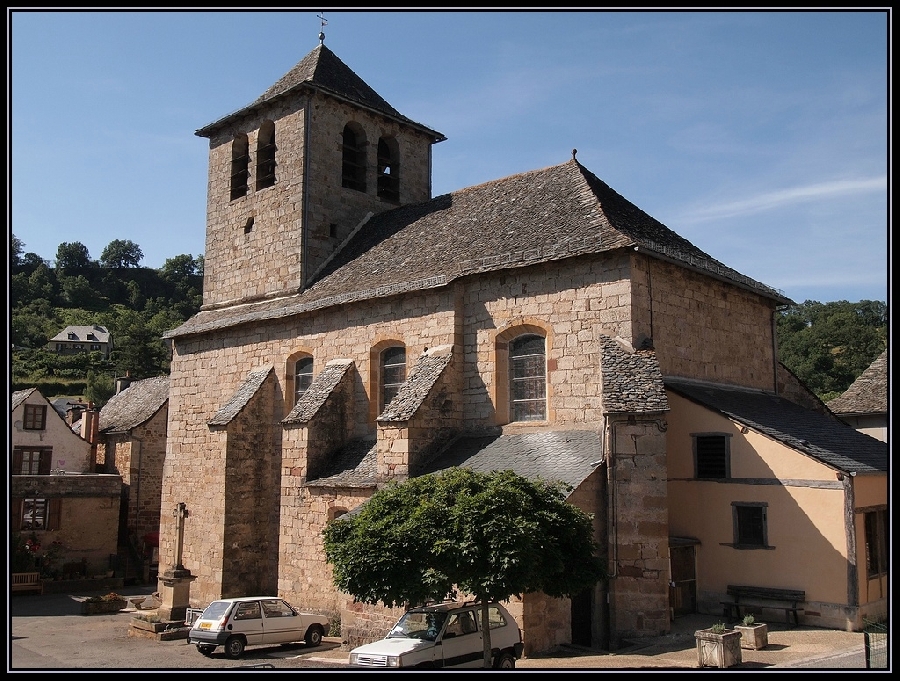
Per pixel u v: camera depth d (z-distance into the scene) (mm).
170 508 33469
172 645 24453
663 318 22203
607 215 22906
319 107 33281
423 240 28844
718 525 21125
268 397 30078
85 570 42938
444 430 23562
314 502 25047
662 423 18938
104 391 90188
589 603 19000
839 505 19203
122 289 153250
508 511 14766
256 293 33562
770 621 19844
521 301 23219
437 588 14680
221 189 36344
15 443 45688
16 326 120750
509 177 29422
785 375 28344
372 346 26734
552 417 22109
